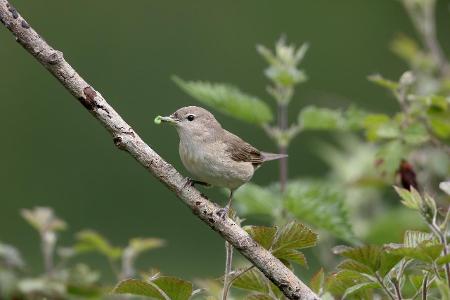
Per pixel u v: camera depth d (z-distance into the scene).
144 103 19.98
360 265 5.53
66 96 19.86
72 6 20.73
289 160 18.84
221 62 20.50
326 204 8.26
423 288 5.49
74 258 14.33
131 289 5.64
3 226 18.27
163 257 17.30
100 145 19.38
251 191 9.01
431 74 11.17
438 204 7.76
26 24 5.68
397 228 9.11
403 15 20.98
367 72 20.73
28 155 19.38
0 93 19.86
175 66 20.42
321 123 9.36
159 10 20.77
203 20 20.88
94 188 19.02
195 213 5.96
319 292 6.16
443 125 8.55
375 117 8.53
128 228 18.58
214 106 9.01
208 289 6.36
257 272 6.12
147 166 5.93
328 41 20.95
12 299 5.29
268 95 20.17
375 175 9.88
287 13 21.20
